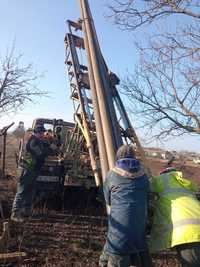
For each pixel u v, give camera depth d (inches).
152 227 81.0
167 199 80.0
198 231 74.6
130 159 79.8
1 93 176.9
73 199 177.6
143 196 78.7
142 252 77.6
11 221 137.9
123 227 76.0
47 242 121.2
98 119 126.0
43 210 160.4
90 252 114.8
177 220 76.6
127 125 140.3
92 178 177.0
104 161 114.8
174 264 107.1
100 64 140.2
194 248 74.5
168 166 92.1
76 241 124.0
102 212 165.8
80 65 173.3
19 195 141.9
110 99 131.6
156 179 83.7
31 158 143.2
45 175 173.2
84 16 148.6
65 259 107.7
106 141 118.1
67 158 177.2
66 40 179.6
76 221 149.8
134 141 136.6
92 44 142.6
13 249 112.6
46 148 147.1
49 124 197.8
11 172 239.8
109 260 77.1
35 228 134.8
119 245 75.7
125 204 77.1
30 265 102.8
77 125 177.5
